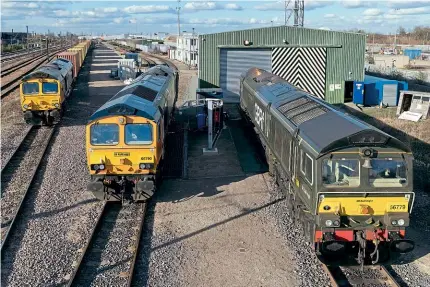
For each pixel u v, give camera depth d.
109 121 13.74
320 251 10.65
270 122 16.25
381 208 10.23
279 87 18.36
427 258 11.30
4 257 11.21
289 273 10.59
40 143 21.39
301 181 11.51
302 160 11.38
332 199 10.12
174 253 11.51
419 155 19.80
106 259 11.18
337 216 10.07
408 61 66.62
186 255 11.42
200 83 30.88
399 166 10.17
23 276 10.39
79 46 77.44
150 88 18.17
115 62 67.94
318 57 31.42
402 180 10.18
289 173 13.02
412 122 26.39
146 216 13.67
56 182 16.30
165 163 18.53
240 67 30.94
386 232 10.22
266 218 13.52
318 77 31.81
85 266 10.84
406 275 10.48
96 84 42.03
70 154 19.53
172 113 23.80
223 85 31.03
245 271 10.70
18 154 19.69
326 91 32.22
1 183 16.28
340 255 10.77
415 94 27.56
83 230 12.63
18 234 12.38
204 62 30.55
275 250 11.65
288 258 11.27
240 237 12.36
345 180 10.12
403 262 11.09
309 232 10.96
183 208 14.29
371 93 32.12
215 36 30.22
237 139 22.62
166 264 10.98
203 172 17.75
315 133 11.20
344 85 32.31
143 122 13.84
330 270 10.62
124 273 10.55
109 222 13.25
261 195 15.34
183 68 61.72
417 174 17.03
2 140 21.67
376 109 30.98
